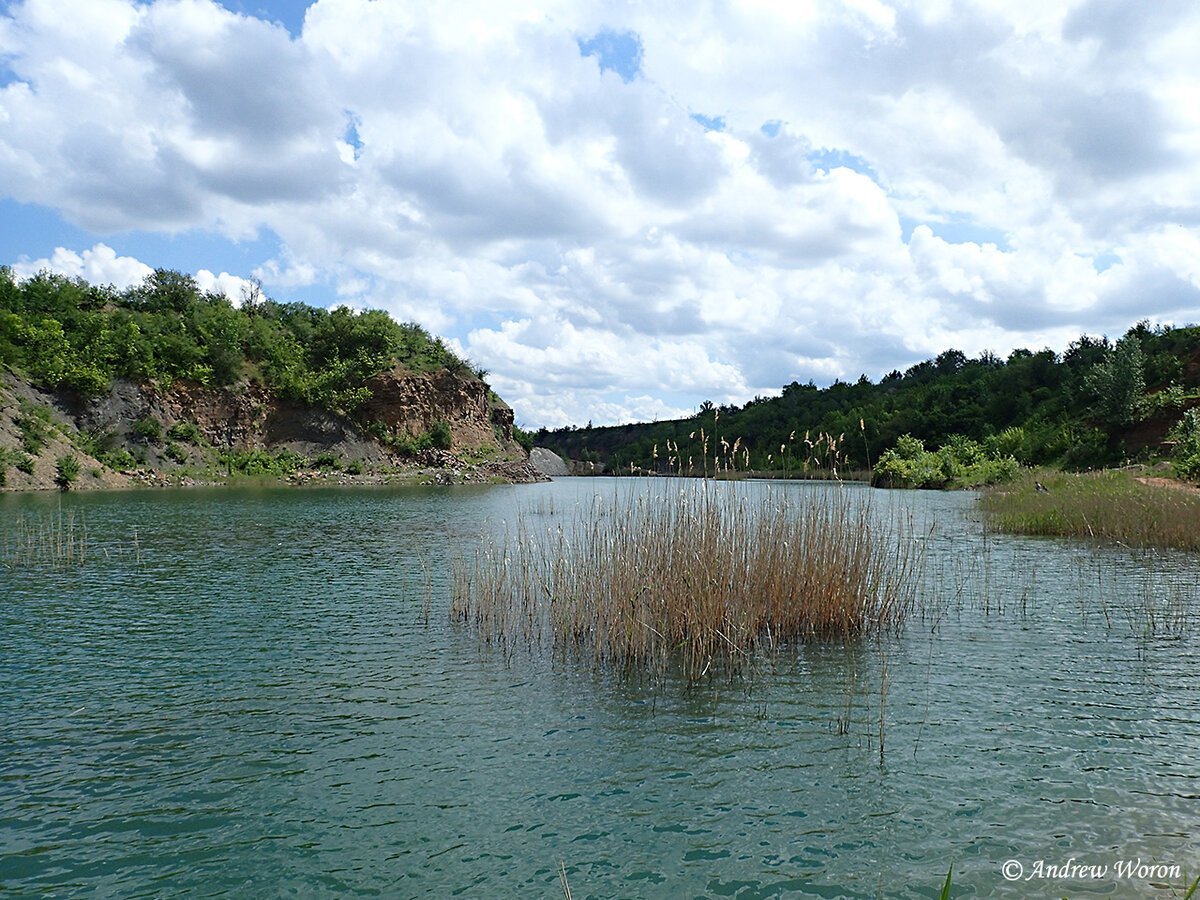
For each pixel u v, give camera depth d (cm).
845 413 7800
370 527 3062
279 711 989
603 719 959
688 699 1030
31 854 653
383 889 604
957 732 910
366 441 7700
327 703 1017
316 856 652
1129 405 5266
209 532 2867
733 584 1276
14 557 2222
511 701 1026
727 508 1413
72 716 970
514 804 742
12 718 964
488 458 8700
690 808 731
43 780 792
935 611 1520
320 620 1474
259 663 1195
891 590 1484
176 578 1909
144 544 2528
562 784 783
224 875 623
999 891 591
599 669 1166
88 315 6712
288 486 6284
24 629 1400
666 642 1225
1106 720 945
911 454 6338
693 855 651
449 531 2922
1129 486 3128
